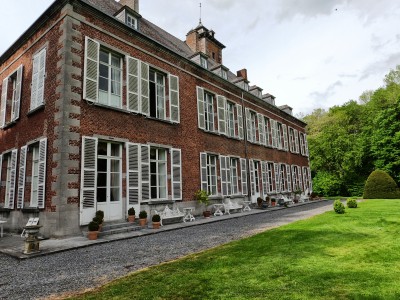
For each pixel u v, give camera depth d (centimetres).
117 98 1088
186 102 1420
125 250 659
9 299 378
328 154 3125
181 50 1752
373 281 370
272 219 1191
